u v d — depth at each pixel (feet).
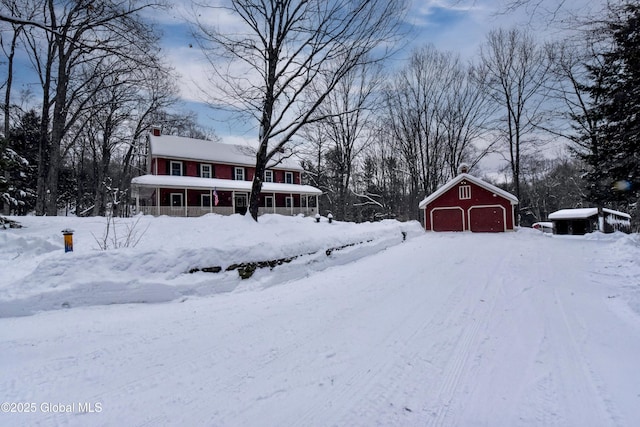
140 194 77.61
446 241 51.72
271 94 33.63
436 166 94.38
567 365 10.44
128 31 27.35
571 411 8.05
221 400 8.84
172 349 12.25
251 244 24.58
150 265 19.89
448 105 89.61
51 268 17.79
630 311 15.70
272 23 32.50
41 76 53.11
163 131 102.32
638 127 36.29
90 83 53.31
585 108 57.82
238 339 13.21
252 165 88.22
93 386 9.59
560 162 134.92
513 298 18.69
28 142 78.07
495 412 8.05
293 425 7.73
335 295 20.29
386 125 94.38
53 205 48.91
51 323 14.89
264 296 20.51
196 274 21.02
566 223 63.93
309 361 11.11
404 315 15.92
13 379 9.95
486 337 12.91
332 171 107.14
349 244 35.73
